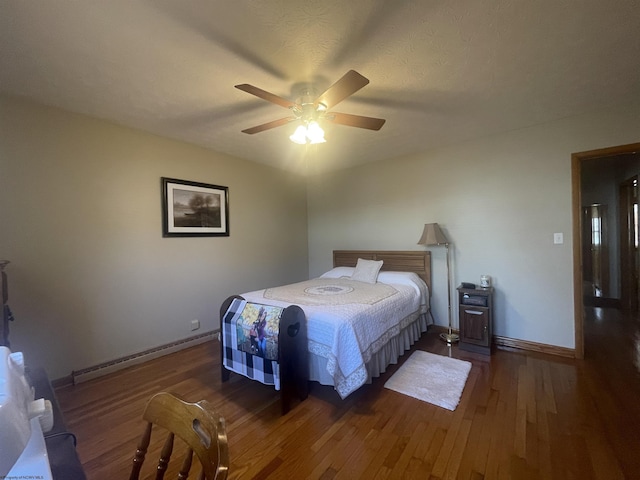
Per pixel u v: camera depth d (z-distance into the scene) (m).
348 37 1.61
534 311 3.03
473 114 2.67
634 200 4.30
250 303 2.38
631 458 1.54
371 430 1.82
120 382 2.50
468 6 1.40
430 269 3.72
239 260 3.93
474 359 2.82
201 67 1.87
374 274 3.59
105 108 2.44
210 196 3.55
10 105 2.21
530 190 3.02
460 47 1.71
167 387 2.41
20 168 2.26
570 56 1.82
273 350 2.05
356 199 4.45
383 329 2.49
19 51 1.68
